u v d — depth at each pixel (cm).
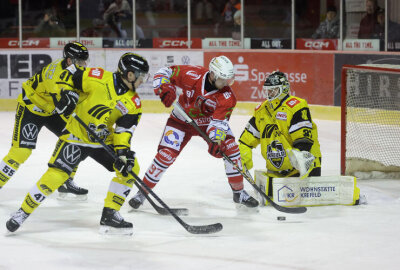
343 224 866
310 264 693
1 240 789
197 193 1080
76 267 685
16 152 970
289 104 952
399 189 1099
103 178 1200
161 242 783
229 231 838
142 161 1392
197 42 2223
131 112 789
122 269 679
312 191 970
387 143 1352
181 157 1427
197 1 2197
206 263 697
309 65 2038
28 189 1105
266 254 731
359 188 1078
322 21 2086
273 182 954
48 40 2266
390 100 1540
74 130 792
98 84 786
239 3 2161
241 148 1000
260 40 2155
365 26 2022
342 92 1175
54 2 2244
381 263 695
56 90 920
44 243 777
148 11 2233
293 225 866
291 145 977
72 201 1016
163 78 901
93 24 2253
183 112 891
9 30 2262
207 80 895
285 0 2119
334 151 1505
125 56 783
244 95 2131
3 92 2223
